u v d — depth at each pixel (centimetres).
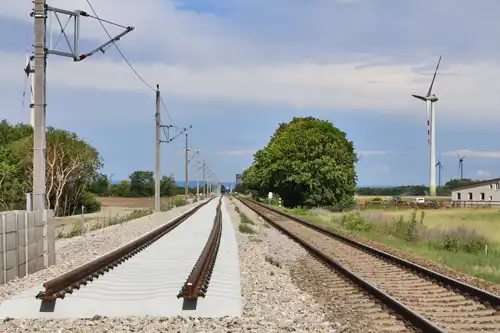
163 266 1523
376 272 1742
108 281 1235
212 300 1052
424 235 3005
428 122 10738
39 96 1823
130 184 12056
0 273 1361
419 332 971
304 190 8400
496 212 5988
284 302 1230
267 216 5103
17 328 932
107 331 909
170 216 4859
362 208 7475
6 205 4350
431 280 1548
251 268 1744
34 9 1844
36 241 1600
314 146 8150
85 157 4784
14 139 5784
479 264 2056
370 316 1110
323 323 1016
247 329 927
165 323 965
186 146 8575
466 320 1093
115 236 2705
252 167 13962
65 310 1029
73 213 5162
